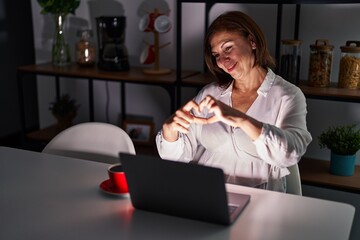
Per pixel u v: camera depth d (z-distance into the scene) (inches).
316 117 105.8
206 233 47.2
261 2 90.9
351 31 99.0
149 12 117.3
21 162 68.0
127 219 50.4
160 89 121.9
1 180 61.4
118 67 113.7
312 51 95.3
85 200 55.2
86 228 48.4
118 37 112.7
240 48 68.6
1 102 155.6
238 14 69.4
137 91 124.9
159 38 118.0
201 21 112.1
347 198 105.5
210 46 72.8
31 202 54.8
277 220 50.0
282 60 96.9
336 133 95.9
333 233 47.2
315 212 51.9
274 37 106.0
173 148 70.4
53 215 51.5
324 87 95.2
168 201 50.4
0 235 47.2
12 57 158.4
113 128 74.9
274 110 70.9
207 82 100.9
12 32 157.2
